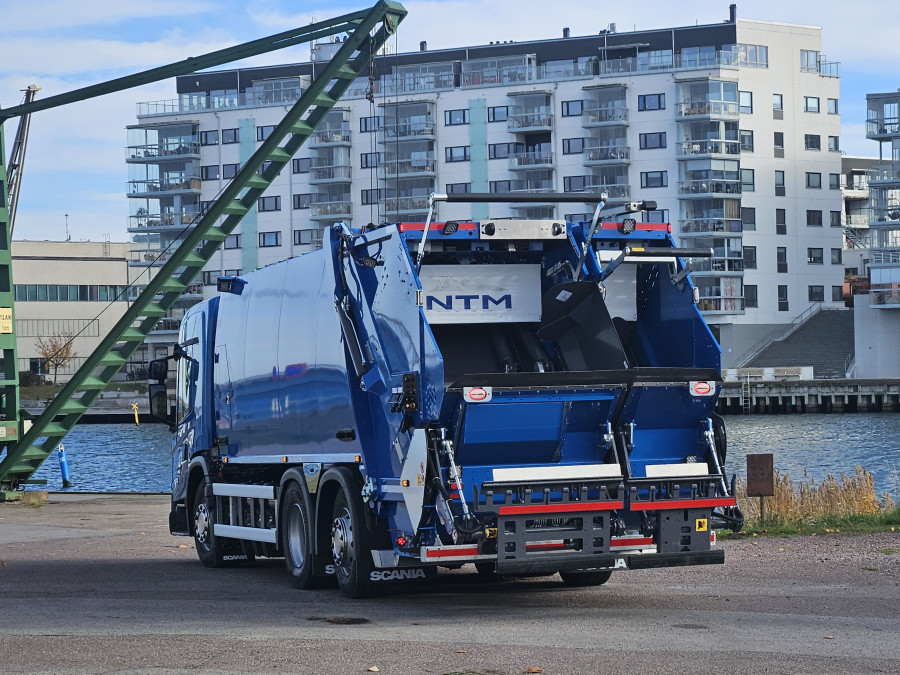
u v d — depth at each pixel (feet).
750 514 64.95
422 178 343.05
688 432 39.42
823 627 34.04
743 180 333.42
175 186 364.58
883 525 60.29
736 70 328.90
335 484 43.96
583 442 38.37
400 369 39.06
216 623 36.40
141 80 85.46
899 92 319.68
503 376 36.45
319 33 81.71
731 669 28.32
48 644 32.71
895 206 317.63
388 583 44.32
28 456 96.12
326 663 29.58
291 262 48.26
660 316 41.19
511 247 41.11
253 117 358.84
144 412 315.58
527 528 36.24
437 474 36.81
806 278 342.03
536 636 33.06
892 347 308.60
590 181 332.60
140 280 382.83
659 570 48.55
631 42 341.00
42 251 400.67
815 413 289.33
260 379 50.83
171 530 60.49
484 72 340.80
